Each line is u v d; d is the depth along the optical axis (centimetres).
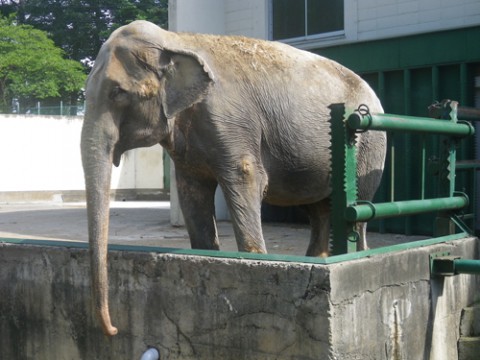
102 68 450
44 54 2942
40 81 2908
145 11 3419
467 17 941
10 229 1126
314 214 613
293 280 396
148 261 455
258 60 520
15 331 528
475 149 931
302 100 529
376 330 418
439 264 475
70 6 3447
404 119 448
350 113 421
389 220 1017
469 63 934
